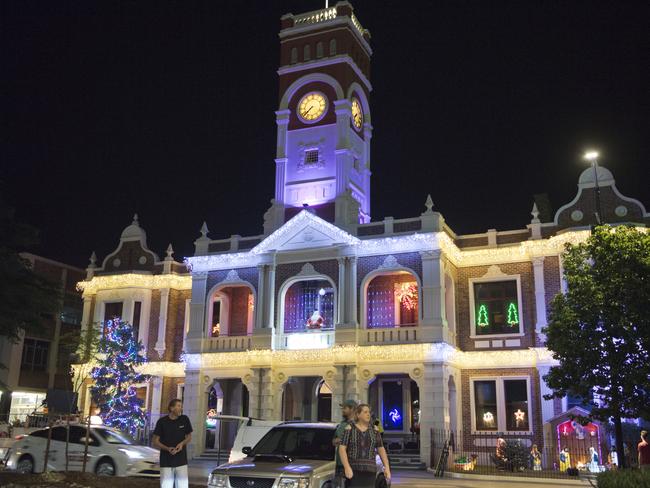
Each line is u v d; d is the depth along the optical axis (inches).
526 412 1341.0
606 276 906.1
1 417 1732.3
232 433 1587.1
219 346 1499.8
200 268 1562.5
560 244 1362.0
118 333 1569.9
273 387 1412.4
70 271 2016.5
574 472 1085.1
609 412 872.3
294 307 1533.0
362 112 1681.8
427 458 1248.8
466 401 1385.3
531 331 1379.2
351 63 1619.1
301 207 1551.4
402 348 1317.7
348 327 1365.7
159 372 1667.1
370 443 421.4
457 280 1460.4
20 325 896.9
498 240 1453.0
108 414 1487.5
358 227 1450.5
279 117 1630.2
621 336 882.8
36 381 1868.8
